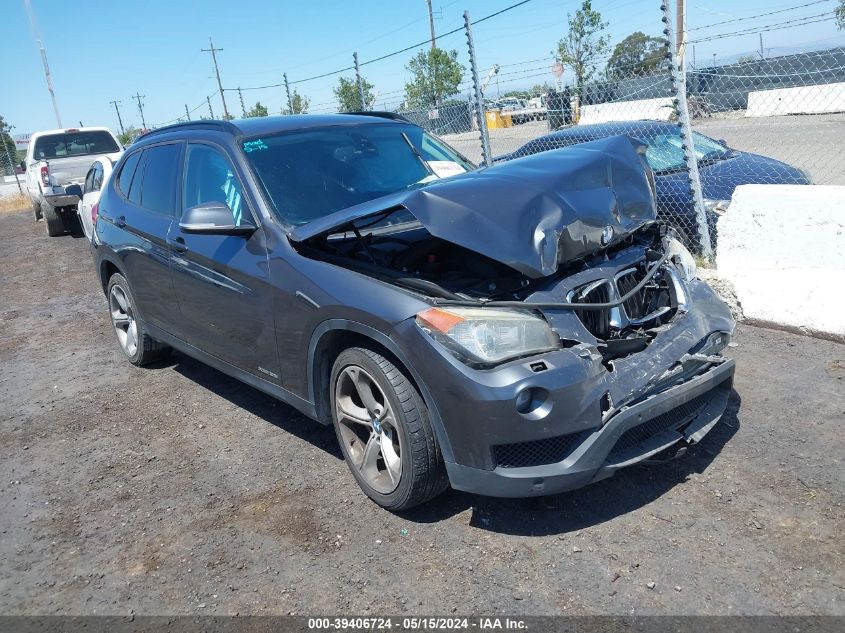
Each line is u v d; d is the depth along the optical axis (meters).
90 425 4.69
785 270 5.17
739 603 2.57
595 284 3.19
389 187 4.22
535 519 3.19
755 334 5.15
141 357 5.57
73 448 4.37
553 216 3.12
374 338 3.09
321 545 3.14
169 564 3.10
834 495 3.16
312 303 3.36
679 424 3.28
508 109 12.30
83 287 9.12
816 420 3.83
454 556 2.98
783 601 2.56
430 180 4.40
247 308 3.81
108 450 4.29
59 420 4.82
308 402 3.64
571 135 7.62
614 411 2.90
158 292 4.76
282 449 4.10
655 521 3.09
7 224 17.58
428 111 9.94
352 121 4.67
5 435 4.65
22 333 7.17
